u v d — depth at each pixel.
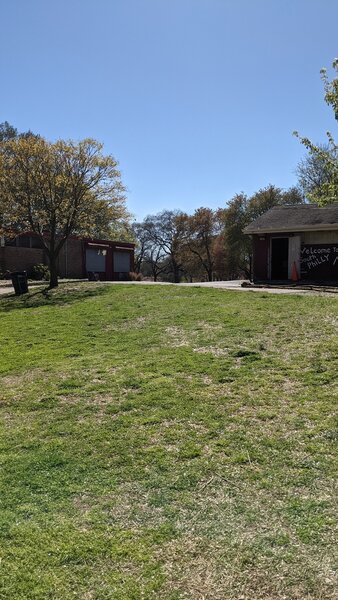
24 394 6.13
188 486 3.57
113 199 19.70
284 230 19.34
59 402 5.68
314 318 8.81
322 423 4.48
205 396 5.40
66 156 18.45
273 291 14.04
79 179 18.56
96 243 33.97
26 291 17.62
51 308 13.58
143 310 11.60
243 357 6.79
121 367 6.90
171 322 9.84
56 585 2.56
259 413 4.82
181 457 4.03
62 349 8.64
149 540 2.94
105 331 9.86
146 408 5.19
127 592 2.50
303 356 6.55
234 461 3.89
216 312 10.32
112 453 4.20
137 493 3.51
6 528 3.11
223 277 49.84
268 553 2.76
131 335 9.12
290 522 3.05
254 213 41.59
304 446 4.08
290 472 3.67
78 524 3.13
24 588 2.55
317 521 3.03
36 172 18.19
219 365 6.50
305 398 5.12
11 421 5.21
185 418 4.84
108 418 5.02
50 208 18.59
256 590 2.49
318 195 8.46
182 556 2.78
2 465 4.09
